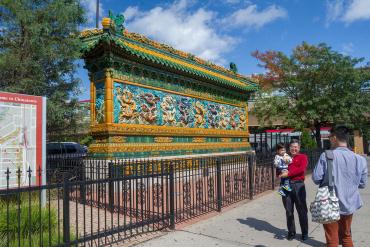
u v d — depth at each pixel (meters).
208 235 7.04
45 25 10.84
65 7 11.29
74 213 8.41
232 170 10.51
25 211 6.23
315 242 6.57
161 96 14.38
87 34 12.49
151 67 13.73
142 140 13.20
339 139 5.35
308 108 21.67
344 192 5.05
